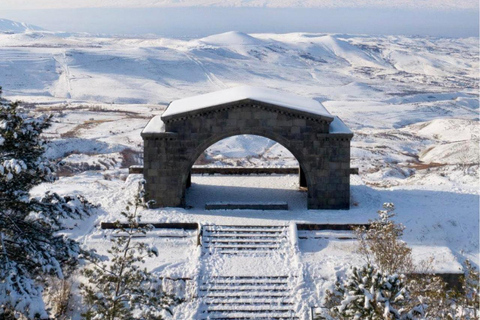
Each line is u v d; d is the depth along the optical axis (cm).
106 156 8038
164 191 4444
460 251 4019
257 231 4084
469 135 12138
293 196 4809
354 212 4412
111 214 4319
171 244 3975
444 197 4919
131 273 2380
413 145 11044
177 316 3284
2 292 2244
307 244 4016
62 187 5303
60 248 2550
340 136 4328
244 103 4262
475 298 2542
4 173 2150
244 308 3372
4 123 2283
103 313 2228
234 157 9088
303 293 3466
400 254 3138
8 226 2492
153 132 4338
